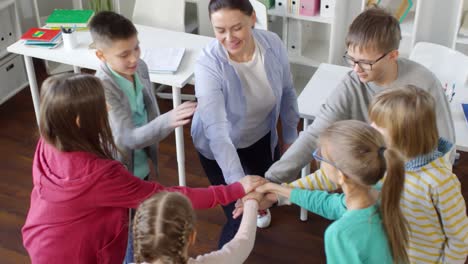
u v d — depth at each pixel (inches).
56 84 65.0
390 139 64.1
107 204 67.9
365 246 56.4
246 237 70.2
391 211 55.7
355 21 71.7
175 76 114.5
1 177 135.4
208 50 86.7
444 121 75.6
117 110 84.4
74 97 64.1
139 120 91.9
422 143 63.0
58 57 124.4
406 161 65.1
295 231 118.9
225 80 86.0
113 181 66.4
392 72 73.6
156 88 168.6
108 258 71.4
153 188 69.9
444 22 140.6
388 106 63.4
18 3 175.3
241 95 88.7
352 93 76.7
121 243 72.1
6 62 162.1
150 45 129.1
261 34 89.7
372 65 70.7
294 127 102.8
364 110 77.0
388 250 57.0
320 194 72.0
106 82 84.0
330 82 114.7
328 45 165.2
